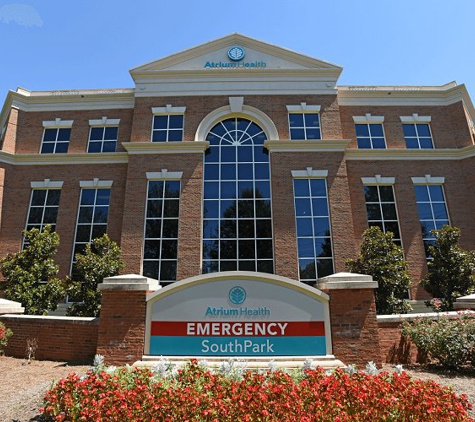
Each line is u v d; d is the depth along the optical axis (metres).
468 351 8.82
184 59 22.38
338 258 18.48
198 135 20.81
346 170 20.55
